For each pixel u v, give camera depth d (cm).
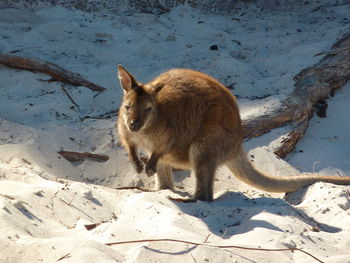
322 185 1286
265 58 1989
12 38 2062
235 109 1303
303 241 950
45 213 966
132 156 1288
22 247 805
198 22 2392
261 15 2512
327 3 2572
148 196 1103
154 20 2372
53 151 1411
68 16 2316
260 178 1318
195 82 1279
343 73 1841
